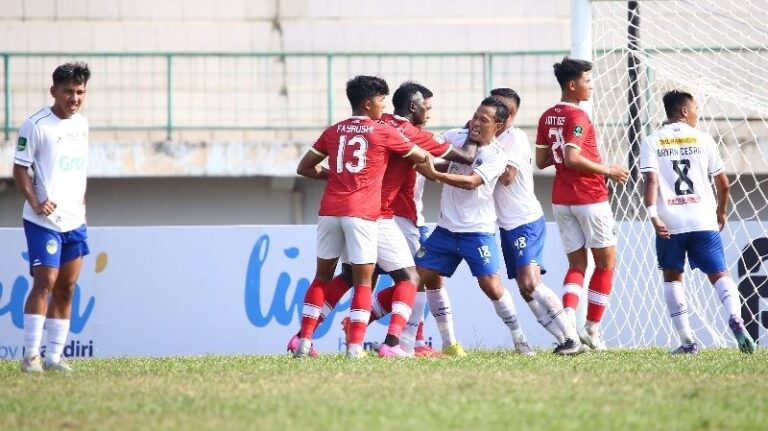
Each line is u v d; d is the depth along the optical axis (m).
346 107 69.62
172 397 21.50
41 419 19.25
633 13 46.91
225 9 70.69
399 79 69.56
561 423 17.94
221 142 63.41
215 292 41.59
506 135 31.89
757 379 23.80
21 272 41.12
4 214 64.12
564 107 32.75
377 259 30.78
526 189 31.84
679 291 32.09
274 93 69.75
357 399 20.75
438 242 31.45
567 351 31.23
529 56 68.94
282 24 70.50
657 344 41.78
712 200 31.86
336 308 40.94
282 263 41.66
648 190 31.58
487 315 41.16
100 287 41.47
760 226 41.53
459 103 69.19
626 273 41.69
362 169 29.31
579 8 39.06
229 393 21.88
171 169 63.16
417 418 18.56
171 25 70.12
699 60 57.97
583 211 33.06
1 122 67.69
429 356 31.75
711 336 41.31
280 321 41.53
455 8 70.75
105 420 19.02
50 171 27.53
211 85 69.50
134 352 41.38
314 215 65.75
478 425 17.89
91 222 64.31
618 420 18.23
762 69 51.38
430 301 32.91
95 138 68.75
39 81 68.56
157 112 69.25
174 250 41.66
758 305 41.28
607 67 48.50
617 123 45.78
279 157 63.50
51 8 69.44
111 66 69.06
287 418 18.73
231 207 65.25
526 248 31.73
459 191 31.16
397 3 70.75
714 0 56.00
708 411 19.23
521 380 23.41
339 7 70.75
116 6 69.94
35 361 27.83
